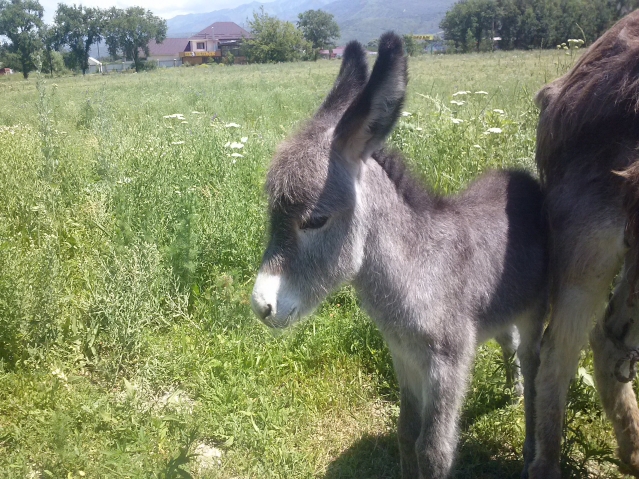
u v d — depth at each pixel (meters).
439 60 9.94
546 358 0.86
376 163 0.85
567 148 0.84
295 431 1.05
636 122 0.76
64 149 2.11
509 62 7.23
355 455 1.00
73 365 1.20
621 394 0.89
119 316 1.22
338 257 0.81
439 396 0.81
